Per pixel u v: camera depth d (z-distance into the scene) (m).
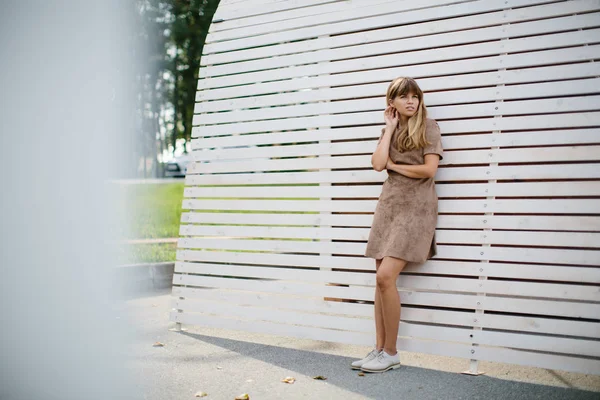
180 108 28.78
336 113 4.51
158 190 15.74
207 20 24.23
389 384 3.62
